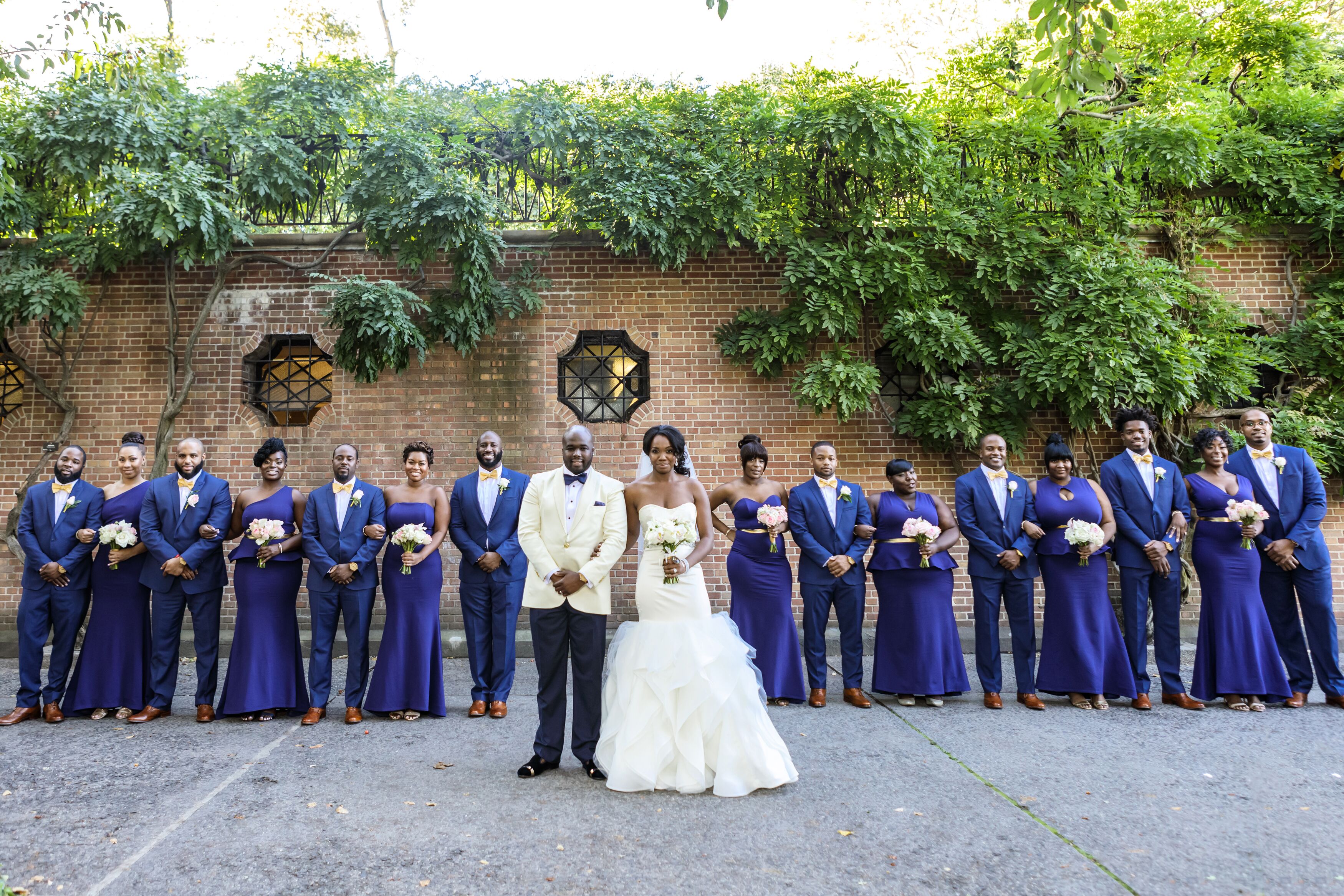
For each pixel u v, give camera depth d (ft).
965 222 25.05
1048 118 26.04
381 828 10.37
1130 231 26.66
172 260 25.25
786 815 10.78
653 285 26.53
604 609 12.64
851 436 26.07
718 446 25.81
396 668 16.42
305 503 17.38
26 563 16.67
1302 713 16.49
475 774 12.64
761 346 25.17
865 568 18.16
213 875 8.99
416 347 24.21
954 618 17.87
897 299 24.91
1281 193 26.55
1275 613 17.87
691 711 11.87
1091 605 17.21
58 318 24.06
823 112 24.41
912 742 14.43
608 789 11.84
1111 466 18.29
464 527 17.40
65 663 16.71
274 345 26.55
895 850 9.62
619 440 25.81
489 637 17.11
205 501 16.87
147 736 15.05
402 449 25.58
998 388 25.09
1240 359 24.89
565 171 26.11
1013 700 17.93
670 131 25.73
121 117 23.59
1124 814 10.84
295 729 15.61
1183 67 28.35
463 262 24.59
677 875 8.95
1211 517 17.44
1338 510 25.48
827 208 25.91
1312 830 10.28
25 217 24.61
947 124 26.99
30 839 10.04
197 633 16.52
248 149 24.66
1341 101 27.81
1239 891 8.61
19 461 25.45
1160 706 17.20
